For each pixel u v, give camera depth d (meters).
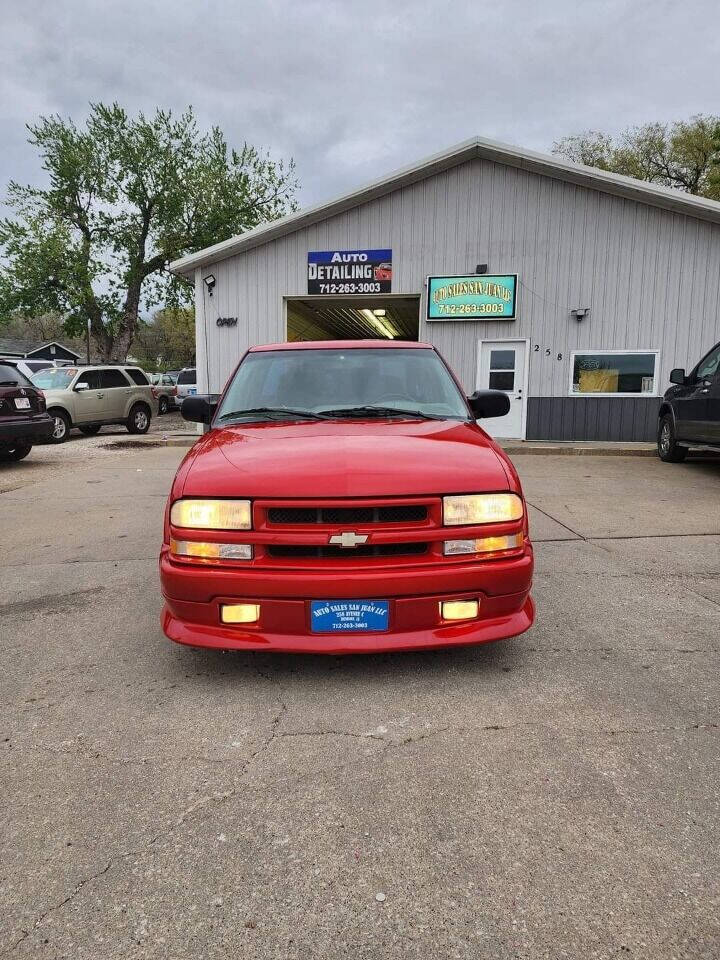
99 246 33.47
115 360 34.34
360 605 2.59
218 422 3.60
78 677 2.95
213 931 1.56
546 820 1.94
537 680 2.85
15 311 32.97
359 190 12.46
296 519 2.62
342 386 3.81
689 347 12.02
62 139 31.53
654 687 2.78
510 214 12.34
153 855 1.82
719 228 11.66
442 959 1.48
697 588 4.13
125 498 7.52
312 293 13.21
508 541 2.72
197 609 2.67
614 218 12.01
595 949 1.50
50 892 1.69
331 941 1.53
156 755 2.31
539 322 12.49
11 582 4.44
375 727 2.48
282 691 2.78
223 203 33.38
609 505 6.79
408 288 12.86
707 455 11.18
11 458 11.01
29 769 2.24
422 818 1.96
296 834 1.90
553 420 12.66
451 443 3.02
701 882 1.69
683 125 32.81
